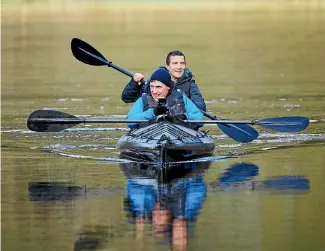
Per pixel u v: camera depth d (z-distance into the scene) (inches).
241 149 1632.6
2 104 2289.6
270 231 1074.1
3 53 3671.3
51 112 1589.6
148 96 1621.6
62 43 4010.8
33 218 1152.2
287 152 1592.0
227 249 1008.2
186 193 1273.4
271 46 3806.6
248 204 1203.2
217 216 1143.6
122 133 1835.6
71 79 2876.5
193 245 1025.5
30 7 6766.7
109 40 4094.5
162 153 1482.5
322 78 2768.2
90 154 1603.1
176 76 1708.9
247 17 5605.3
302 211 1158.3
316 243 1023.6
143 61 3243.1
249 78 2800.2
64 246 1031.0
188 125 1604.3
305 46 3774.6
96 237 1063.6
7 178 1400.1
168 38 4180.6
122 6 7081.7
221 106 2213.3
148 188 1310.3
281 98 2335.1
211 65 3176.7
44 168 1475.1
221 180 1360.7
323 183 1322.6
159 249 1013.8
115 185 1336.1
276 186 1310.3
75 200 1242.6
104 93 2501.2
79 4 7268.7
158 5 7234.3
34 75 2982.3
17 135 1814.7
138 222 1122.7
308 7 6638.8
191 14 5999.0
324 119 1969.7
